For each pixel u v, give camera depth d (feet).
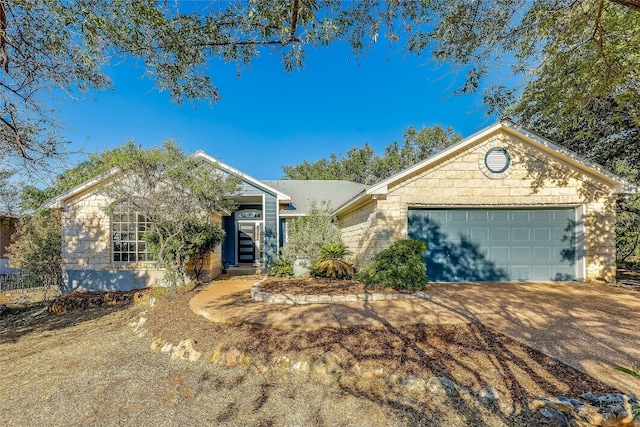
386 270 26.73
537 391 11.88
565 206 32.35
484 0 17.25
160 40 13.88
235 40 14.43
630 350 14.60
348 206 38.70
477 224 32.58
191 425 11.59
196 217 32.22
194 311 22.79
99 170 28.58
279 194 42.98
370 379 13.69
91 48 13.69
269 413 12.13
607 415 10.48
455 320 18.51
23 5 13.30
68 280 36.42
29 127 18.03
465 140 31.22
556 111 28.32
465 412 11.57
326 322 18.29
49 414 12.62
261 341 16.74
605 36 19.90
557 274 32.27
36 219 36.32
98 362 17.57
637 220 50.65
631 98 22.35
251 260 51.90
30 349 20.79
